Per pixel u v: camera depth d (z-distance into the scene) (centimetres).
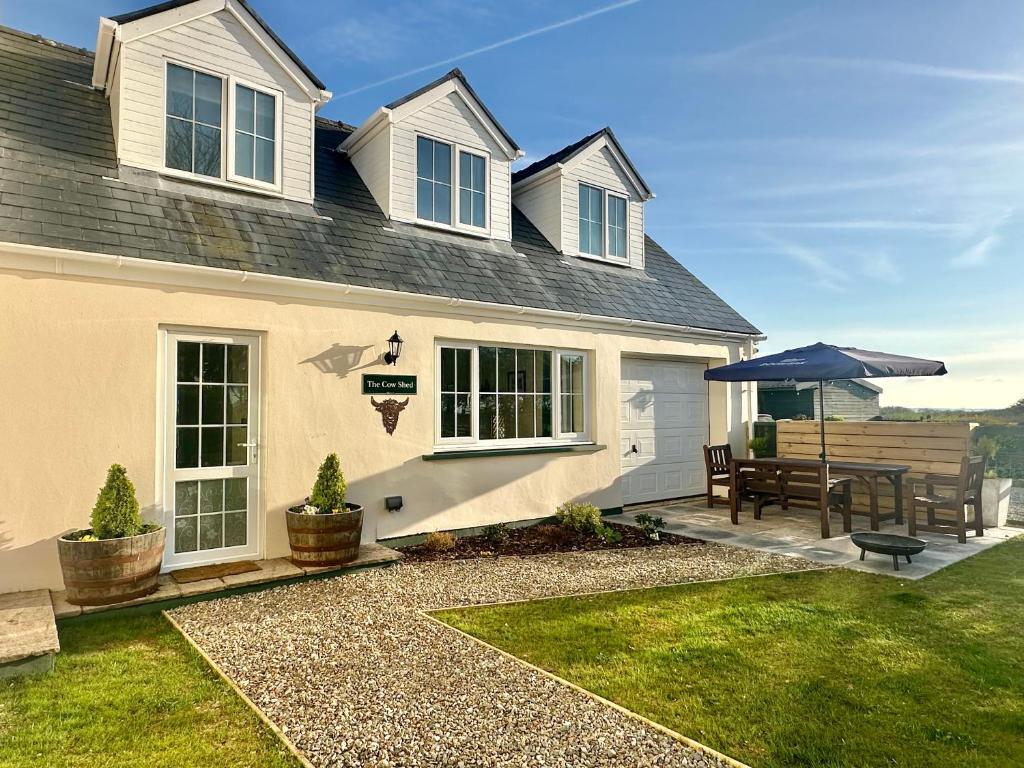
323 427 654
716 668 372
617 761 268
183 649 405
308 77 759
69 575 458
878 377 806
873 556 675
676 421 1084
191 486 580
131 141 634
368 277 696
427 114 859
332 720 307
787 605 494
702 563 642
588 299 930
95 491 520
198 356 587
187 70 678
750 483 888
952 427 876
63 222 530
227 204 676
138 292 548
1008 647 404
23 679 354
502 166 946
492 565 634
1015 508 1002
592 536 769
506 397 835
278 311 626
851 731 296
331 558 589
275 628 442
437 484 746
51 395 504
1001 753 276
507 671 367
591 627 446
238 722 307
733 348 1131
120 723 306
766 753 276
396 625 449
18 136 593
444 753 276
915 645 408
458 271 806
